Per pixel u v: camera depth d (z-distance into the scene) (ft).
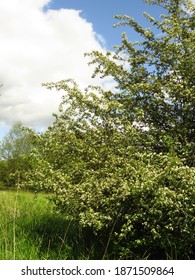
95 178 20.70
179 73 24.27
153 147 23.45
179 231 19.31
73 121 23.26
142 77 26.13
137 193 18.61
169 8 27.78
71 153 23.06
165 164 19.38
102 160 21.68
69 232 24.08
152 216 19.34
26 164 53.72
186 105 22.47
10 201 31.71
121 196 18.98
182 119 24.47
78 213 20.76
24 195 37.27
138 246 20.65
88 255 19.85
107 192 20.77
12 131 91.04
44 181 21.89
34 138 23.49
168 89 23.24
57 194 21.29
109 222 19.90
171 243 19.48
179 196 17.90
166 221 19.34
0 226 23.85
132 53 26.91
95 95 22.40
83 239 21.97
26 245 21.01
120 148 21.86
